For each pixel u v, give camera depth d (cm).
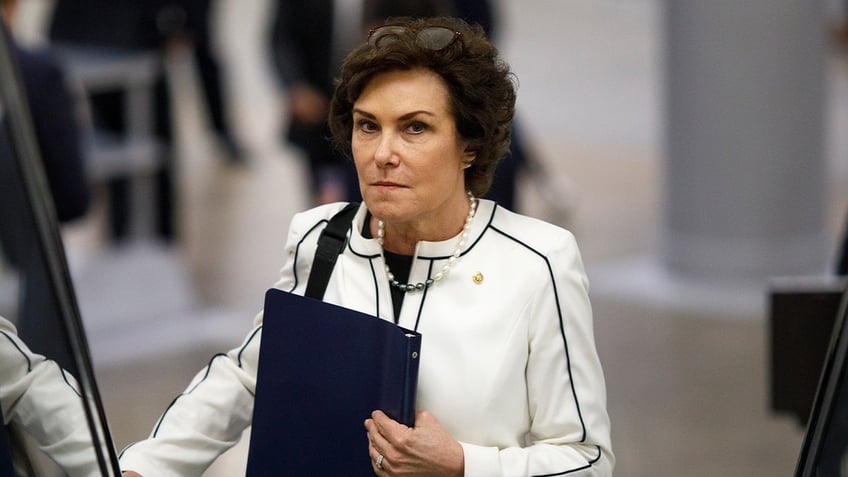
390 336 633
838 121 3409
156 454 697
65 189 1503
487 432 643
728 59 2105
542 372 651
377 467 635
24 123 552
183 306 2061
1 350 600
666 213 2234
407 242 672
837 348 642
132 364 1855
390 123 623
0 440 618
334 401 652
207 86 3083
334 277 684
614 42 4750
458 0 1803
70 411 583
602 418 662
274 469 667
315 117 2012
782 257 2141
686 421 1656
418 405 649
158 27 2258
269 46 2038
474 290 653
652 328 1998
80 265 2067
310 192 2050
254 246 2459
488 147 645
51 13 2241
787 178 2127
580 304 660
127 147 2025
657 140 3253
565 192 2605
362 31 1381
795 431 1617
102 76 1978
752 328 1983
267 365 668
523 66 4262
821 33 2128
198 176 3003
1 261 611
